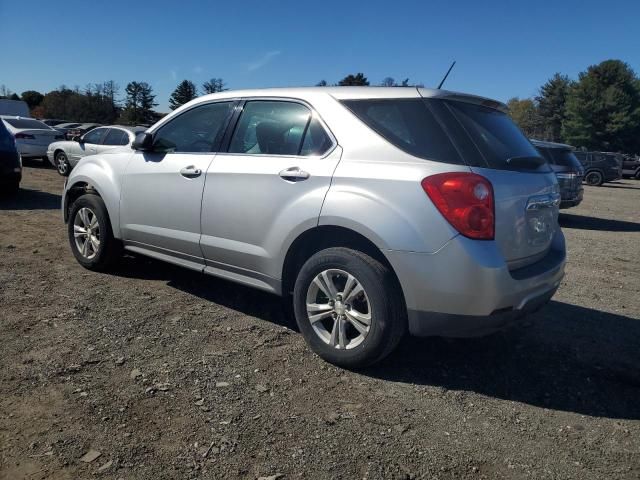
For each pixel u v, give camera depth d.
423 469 2.61
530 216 3.52
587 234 10.99
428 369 3.69
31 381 3.16
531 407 3.28
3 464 2.43
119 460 2.52
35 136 16.80
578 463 2.74
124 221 4.95
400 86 3.64
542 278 3.49
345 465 2.60
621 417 3.23
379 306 3.35
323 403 3.15
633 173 36.38
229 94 4.45
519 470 2.66
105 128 13.64
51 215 8.48
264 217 3.86
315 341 3.69
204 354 3.68
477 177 3.18
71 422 2.79
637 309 5.43
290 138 3.90
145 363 3.49
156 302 4.63
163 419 2.87
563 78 80.25
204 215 4.25
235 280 4.21
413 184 3.23
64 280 5.06
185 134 4.66
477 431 2.98
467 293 3.13
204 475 2.46
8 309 4.22
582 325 4.81
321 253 3.59
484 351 4.05
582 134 67.38
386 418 3.04
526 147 3.90
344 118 3.65
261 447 2.69
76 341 3.73
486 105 3.85
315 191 3.58
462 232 3.13
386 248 3.27
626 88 66.75
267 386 3.30
